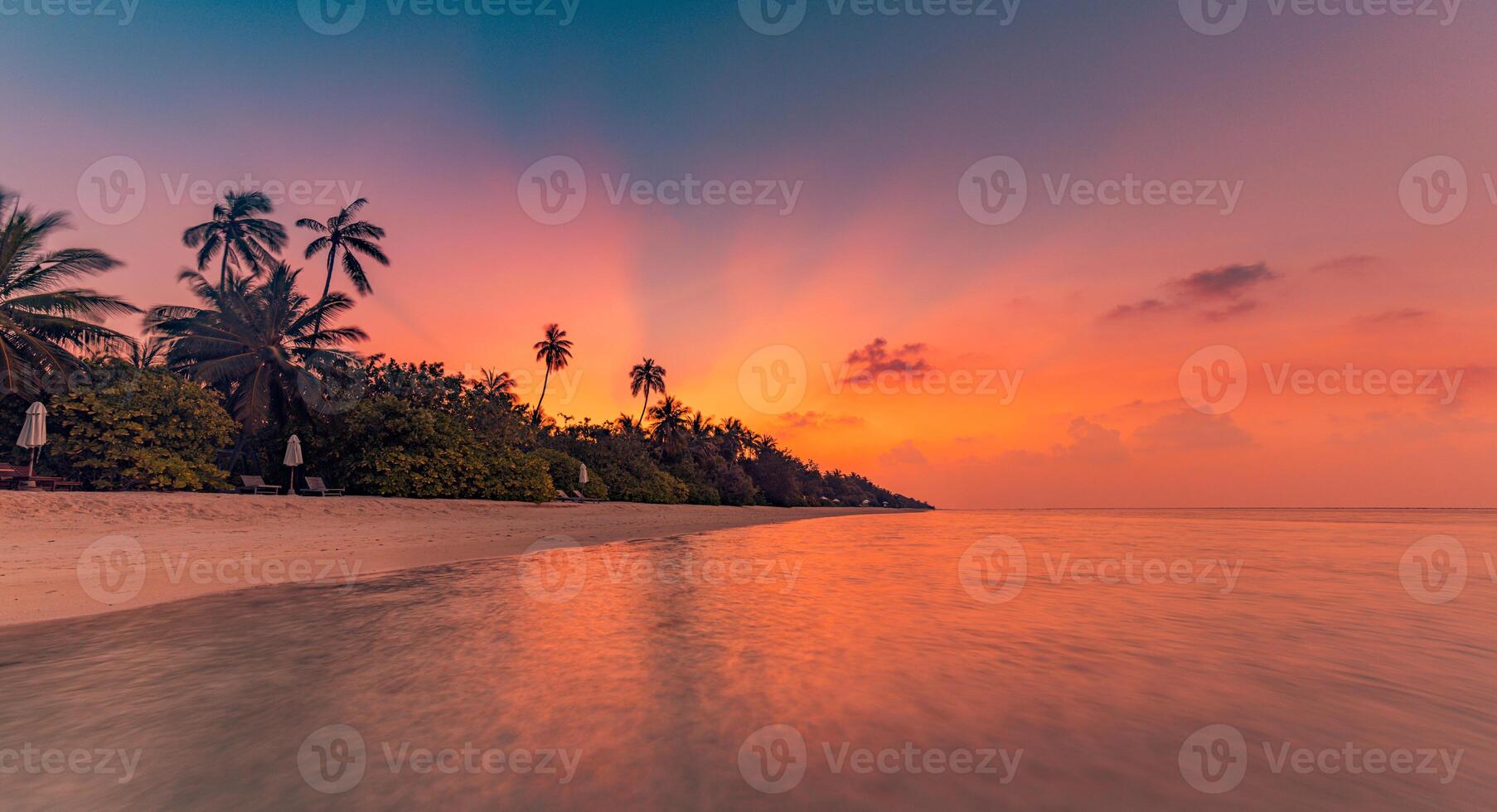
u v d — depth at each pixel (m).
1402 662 5.86
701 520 40.66
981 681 5.12
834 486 132.88
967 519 67.12
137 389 20.08
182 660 5.47
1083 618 7.88
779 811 2.98
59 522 12.91
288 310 29.55
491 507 26.58
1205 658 5.94
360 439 26.22
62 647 5.87
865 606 8.66
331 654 5.71
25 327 21.06
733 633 6.78
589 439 50.62
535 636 6.53
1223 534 31.20
